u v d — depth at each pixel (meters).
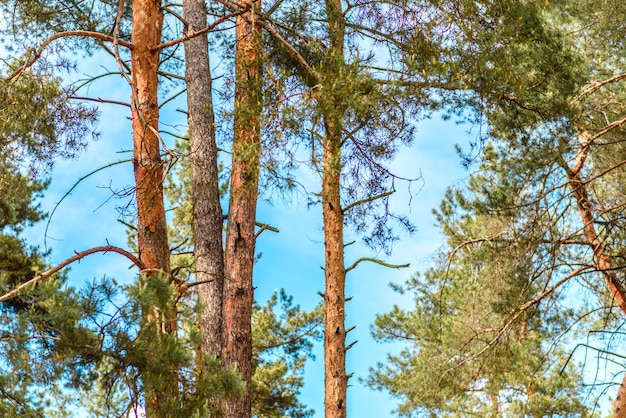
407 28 9.44
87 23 11.69
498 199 12.35
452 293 18.27
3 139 9.35
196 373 6.55
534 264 12.77
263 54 9.20
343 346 11.36
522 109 10.55
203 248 9.66
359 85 8.62
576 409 15.48
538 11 11.31
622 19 12.59
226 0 10.09
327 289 11.56
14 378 6.56
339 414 11.07
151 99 8.90
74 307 5.80
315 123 8.34
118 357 5.97
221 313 9.50
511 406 15.87
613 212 12.83
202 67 10.23
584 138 13.17
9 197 10.72
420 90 9.12
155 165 8.69
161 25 10.28
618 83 13.36
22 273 12.84
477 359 14.73
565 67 10.81
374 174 9.98
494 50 9.29
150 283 6.18
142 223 8.66
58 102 9.07
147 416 6.17
